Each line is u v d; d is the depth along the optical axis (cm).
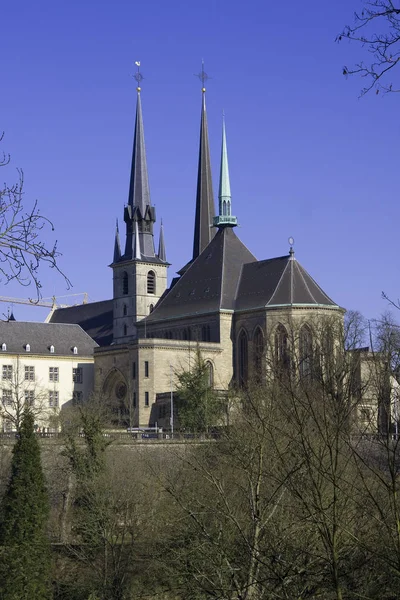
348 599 2627
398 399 2638
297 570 2939
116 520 6944
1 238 2230
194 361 18238
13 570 6738
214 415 13138
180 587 3788
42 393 18762
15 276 2236
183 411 14600
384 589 2614
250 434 3828
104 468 8138
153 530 5862
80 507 7781
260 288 19525
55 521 8594
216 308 19588
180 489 4350
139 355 18900
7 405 17525
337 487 2403
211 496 3950
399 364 2739
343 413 2642
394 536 2481
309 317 16938
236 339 19638
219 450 4559
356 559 2672
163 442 10488
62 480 8906
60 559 7400
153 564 4941
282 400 3638
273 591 2886
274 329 17825
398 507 2436
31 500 6931
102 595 6262
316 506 2417
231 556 3397
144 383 18775
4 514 6938
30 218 2258
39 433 11369
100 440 8425
